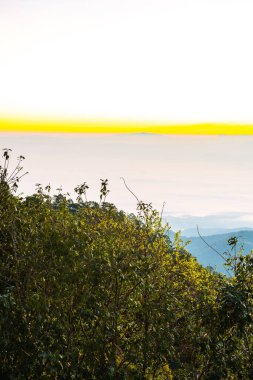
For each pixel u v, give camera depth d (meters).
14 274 15.16
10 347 14.08
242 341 15.32
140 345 14.34
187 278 17.20
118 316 14.43
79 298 14.15
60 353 14.12
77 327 14.25
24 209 15.85
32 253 14.45
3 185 17.12
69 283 14.03
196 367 15.85
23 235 15.24
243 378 15.33
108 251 14.48
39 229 14.85
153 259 16.31
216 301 15.32
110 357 14.14
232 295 14.74
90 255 14.06
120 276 13.74
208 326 15.34
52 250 14.27
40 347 13.97
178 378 15.80
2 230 15.92
